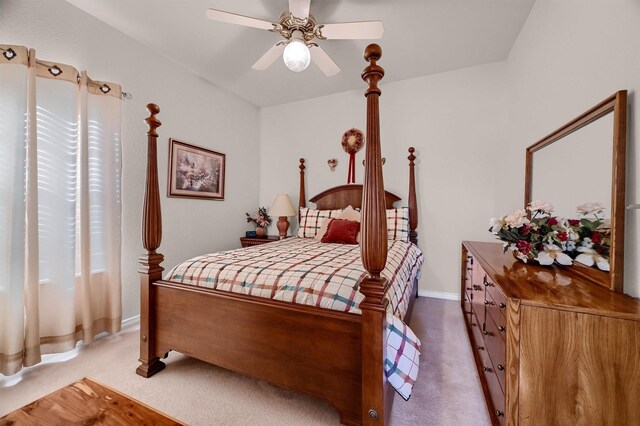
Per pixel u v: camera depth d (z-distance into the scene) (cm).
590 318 84
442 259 312
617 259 99
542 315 89
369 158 110
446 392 153
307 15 170
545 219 137
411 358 120
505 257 168
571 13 150
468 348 200
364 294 111
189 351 159
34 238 170
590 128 127
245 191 386
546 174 177
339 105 363
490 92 289
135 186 245
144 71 252
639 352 79
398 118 329
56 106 184
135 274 246
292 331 131
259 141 411
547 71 180
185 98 294
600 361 83
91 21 212
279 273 150
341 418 121
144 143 252
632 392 79
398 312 139
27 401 145
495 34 237
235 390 155
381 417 108
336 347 122
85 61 208
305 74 310
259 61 222
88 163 200
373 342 109
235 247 368
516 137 245
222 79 322
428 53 267
